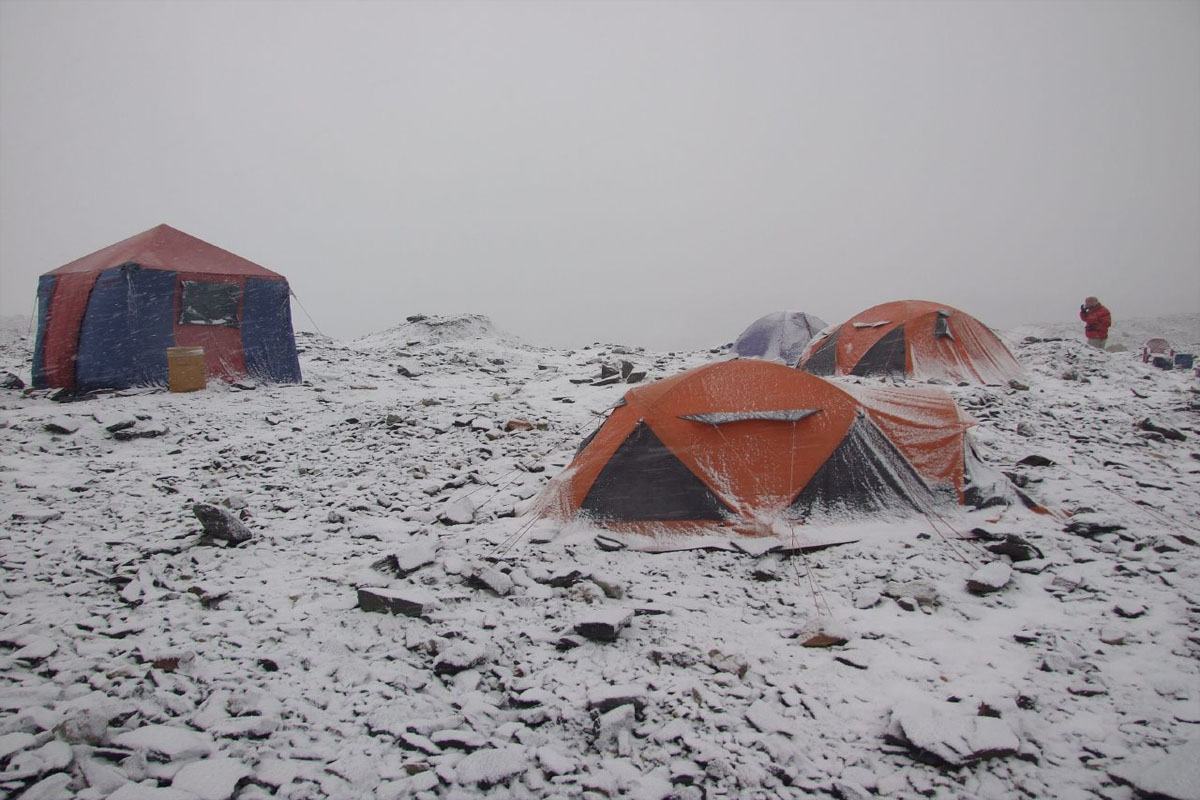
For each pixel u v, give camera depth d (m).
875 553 5.88
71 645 4.70
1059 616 4.75
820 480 6.50
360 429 11.05
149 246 14.00
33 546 6.52
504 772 3.34
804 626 4.77
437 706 3.99
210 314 14.21
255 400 13.14
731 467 6.54
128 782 3.28
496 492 7.98
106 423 10.70
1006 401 11.66
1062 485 7.34
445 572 5.74
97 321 13.23
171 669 4.36
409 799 3.23
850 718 3.80
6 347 19.92
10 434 10.22
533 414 11.89
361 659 4.51
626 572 5.81
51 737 3.56
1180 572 5.24
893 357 13.76
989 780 3.26
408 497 7.92
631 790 3.28
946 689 3.98
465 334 25.12
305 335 24.27
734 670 4.25
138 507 7.65
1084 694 3.86
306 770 3.44
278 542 6.64
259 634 4.82
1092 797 3.11
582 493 6.77
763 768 3.42
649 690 4.08
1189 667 4.02
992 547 5.80
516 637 4.72
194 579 5.79
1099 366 15.70
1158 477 7.74
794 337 18.20
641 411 6.88
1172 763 3.13
